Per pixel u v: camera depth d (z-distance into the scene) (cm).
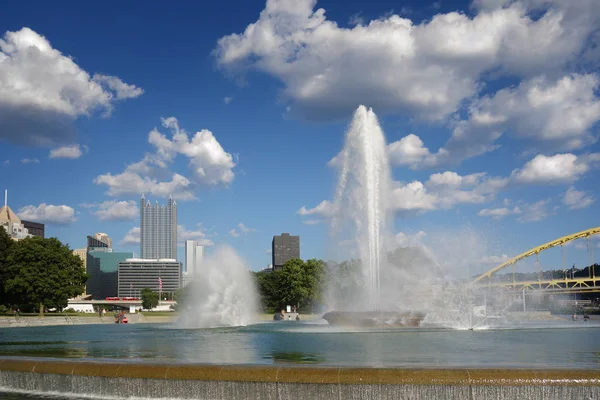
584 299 17475
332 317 4791
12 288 10312
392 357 2338
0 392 1980
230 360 2253
